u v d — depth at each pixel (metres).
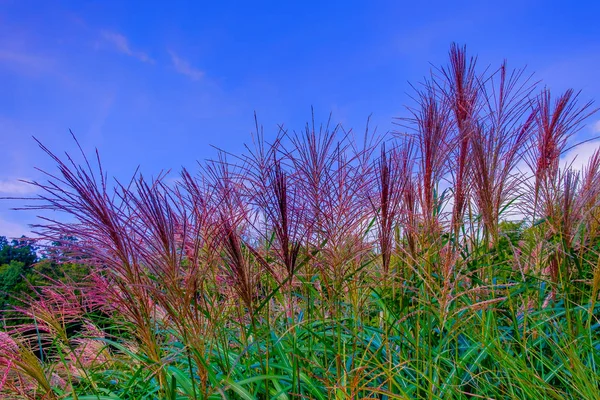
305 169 2.72
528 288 3.43
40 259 2.86
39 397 2.73
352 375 2.47
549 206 3.64
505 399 2.60
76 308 3.12
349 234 2.73
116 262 2.18
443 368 2.82
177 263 2.19
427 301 2.74
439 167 3.10
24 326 2.87
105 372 3.31
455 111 3.52
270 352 2.81
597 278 2.90
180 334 2.33
